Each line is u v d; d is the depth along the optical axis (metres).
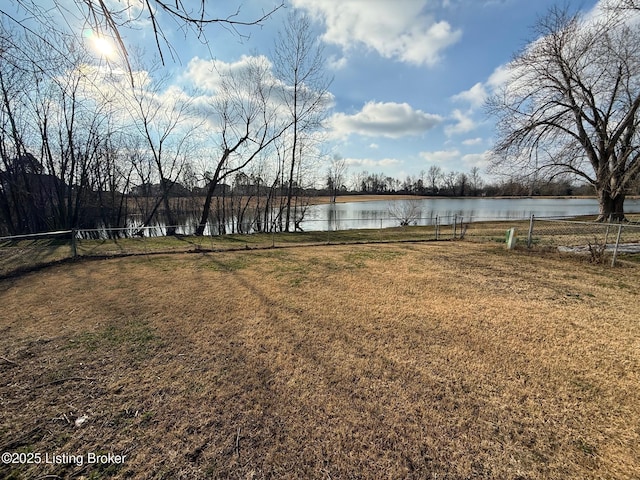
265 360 3.39
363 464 2.06
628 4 8.10
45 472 1.99
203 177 23.33
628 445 2.21
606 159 15.82
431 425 2.41
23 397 2.75
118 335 4.05
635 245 10.52
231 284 6.46
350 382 2.98
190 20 1.93
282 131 22.17
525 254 9.57
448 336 3.97
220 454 2.14
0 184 16.73
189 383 2.97
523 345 3.71
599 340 3.84
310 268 7.95
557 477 1.95
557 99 16.28
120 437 2.29
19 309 5.02
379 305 5.11
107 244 12.84
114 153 22.88
